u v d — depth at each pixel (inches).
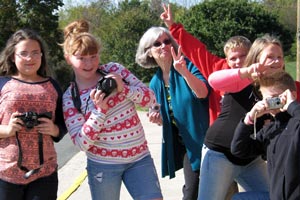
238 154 137.6
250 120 130.7
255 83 141.4
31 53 137.6
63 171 304.2
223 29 990.4
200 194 154.0
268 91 128.6
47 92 139.6
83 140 136.5
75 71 143.9
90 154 142.4
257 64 139.8
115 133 139.3
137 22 1239.5
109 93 135.3
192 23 1016.2
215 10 1009.5
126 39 1202.0
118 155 139.8
